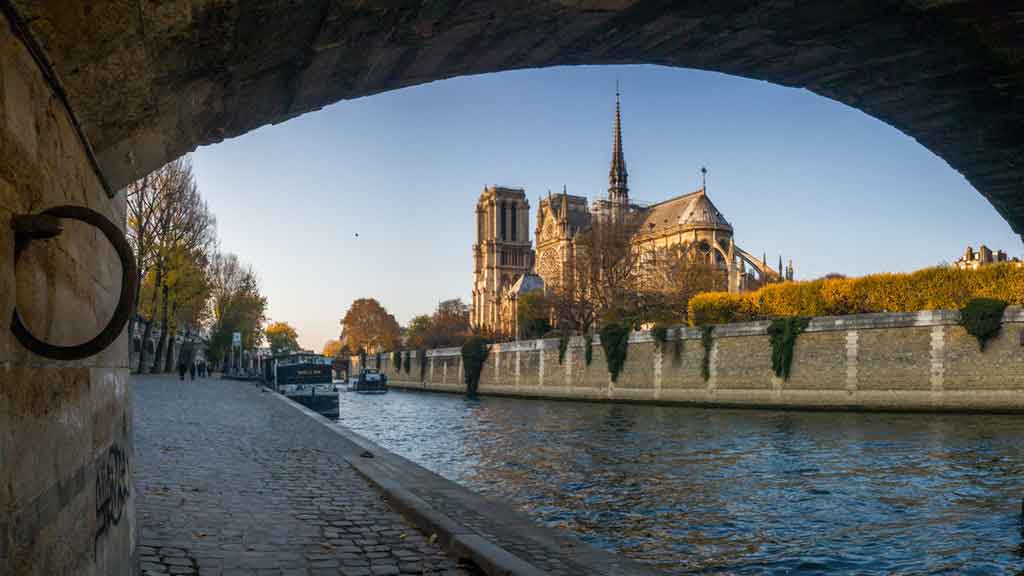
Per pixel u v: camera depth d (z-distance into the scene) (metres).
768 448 27.44
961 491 18.33
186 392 38.97
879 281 48.03
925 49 5.48
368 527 8.97
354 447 17.38
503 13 4.05
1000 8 4.86
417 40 4.05
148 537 7.80
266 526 8.72
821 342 44.69
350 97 4.61
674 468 23.22
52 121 2.59
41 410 2.44
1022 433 29.36
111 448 4.04
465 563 7.51
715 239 112.06
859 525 15.21
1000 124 6.61
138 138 3.58
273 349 188.50
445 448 30.66
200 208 59.09
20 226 2.11
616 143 148.88
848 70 5.96
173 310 64.06
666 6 4.52
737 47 5.41
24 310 2.26
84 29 2.42
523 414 51.22
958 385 39.09
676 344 54.59
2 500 2.00
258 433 19.73
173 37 2.82
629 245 73.56
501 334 115.25
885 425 34.34
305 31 3.40
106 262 3.89
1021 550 13.09
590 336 64.56
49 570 2.52
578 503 17.89
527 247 169.88
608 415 47.44
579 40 4.79
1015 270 42.22
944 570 12.09
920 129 7.02
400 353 116.31
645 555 13.21
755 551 13.39
